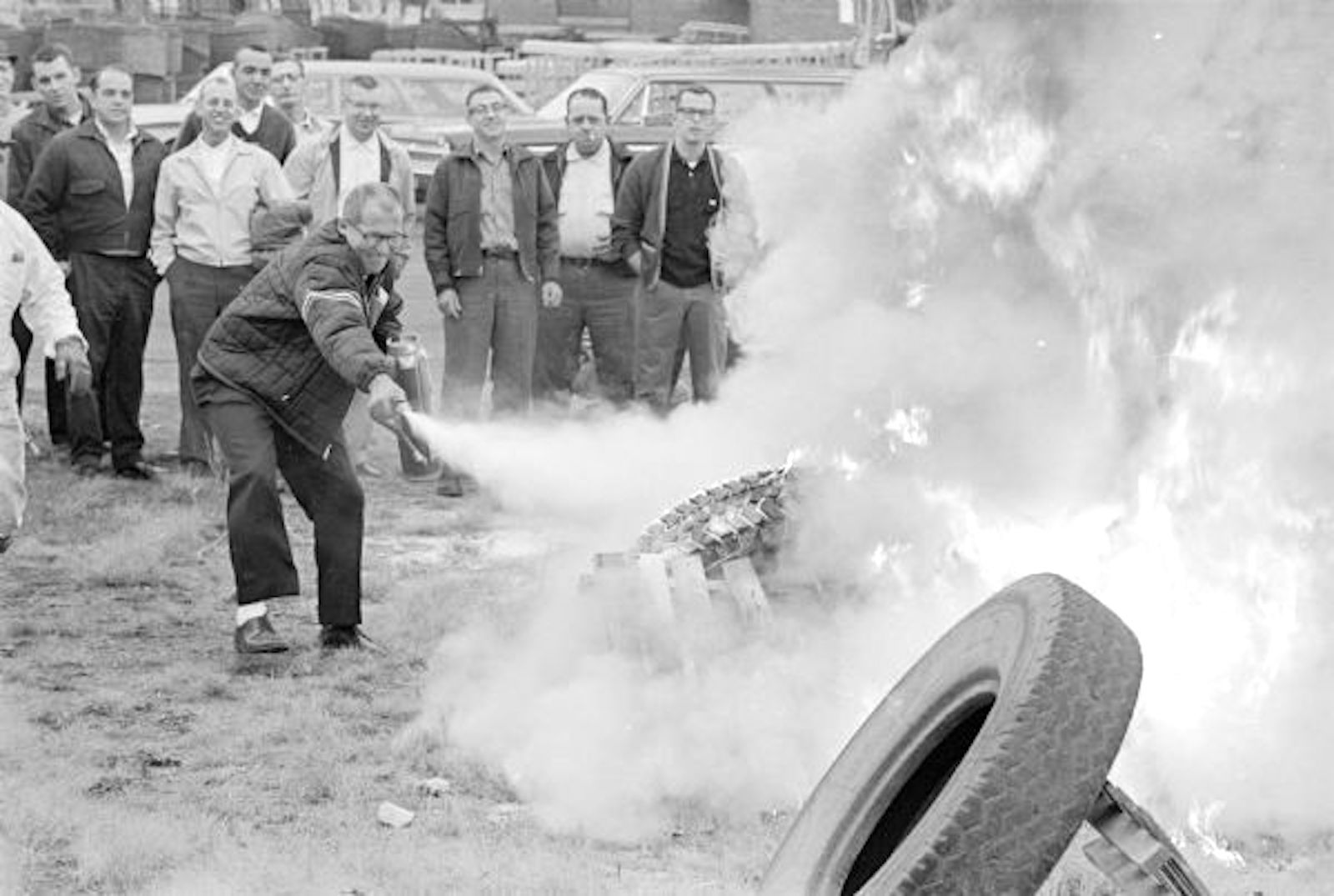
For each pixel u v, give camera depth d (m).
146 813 9.62
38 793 9.82
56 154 19.19
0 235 12.61
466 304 19.72
